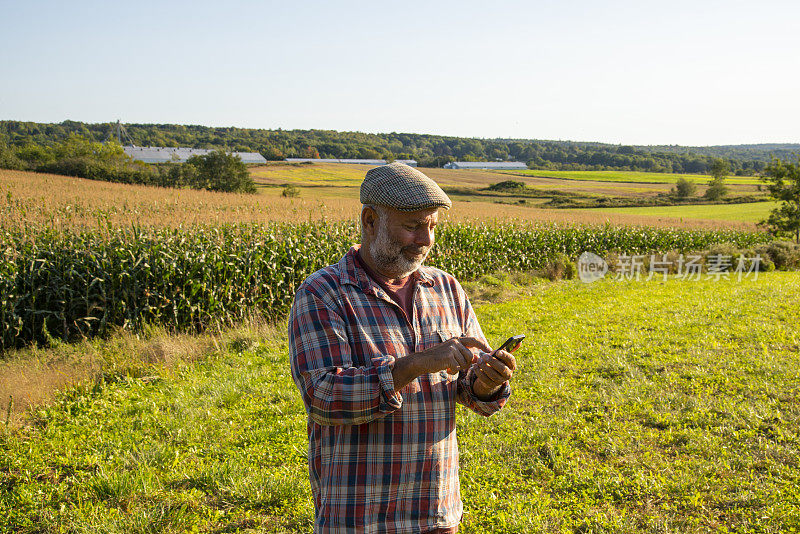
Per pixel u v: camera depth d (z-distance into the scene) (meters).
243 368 7.37
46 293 9.36
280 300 11.10
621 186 93.00
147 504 4.02
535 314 11.28
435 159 139.88
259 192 59.75
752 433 5.12
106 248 10.09
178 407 5.95
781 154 194.00
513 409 5.94
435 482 1.70
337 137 176.50
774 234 36.34
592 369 7.33
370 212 1.73
